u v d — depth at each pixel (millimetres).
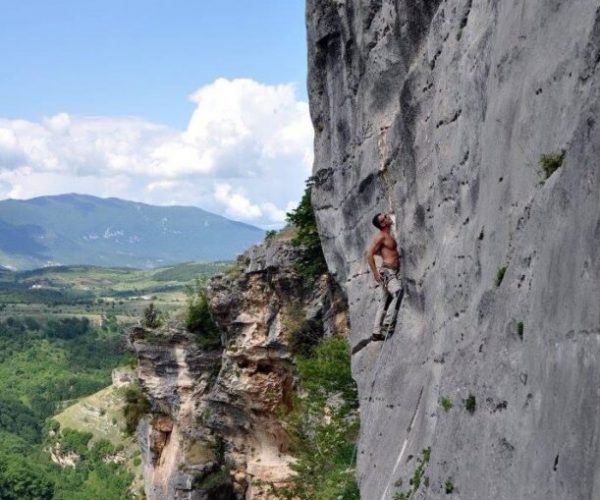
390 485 16328
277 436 44531
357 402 33688
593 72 8695
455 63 15438
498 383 10984
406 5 19000
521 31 11352
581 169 8703
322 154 28281
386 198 21328
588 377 7984
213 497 46156
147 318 54969
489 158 12703
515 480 9766
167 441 52719
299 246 40844
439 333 15602
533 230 10305
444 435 13273
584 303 8219
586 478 7727
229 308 44719
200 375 49906
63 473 125938
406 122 18984
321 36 26109
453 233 15383
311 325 40750
